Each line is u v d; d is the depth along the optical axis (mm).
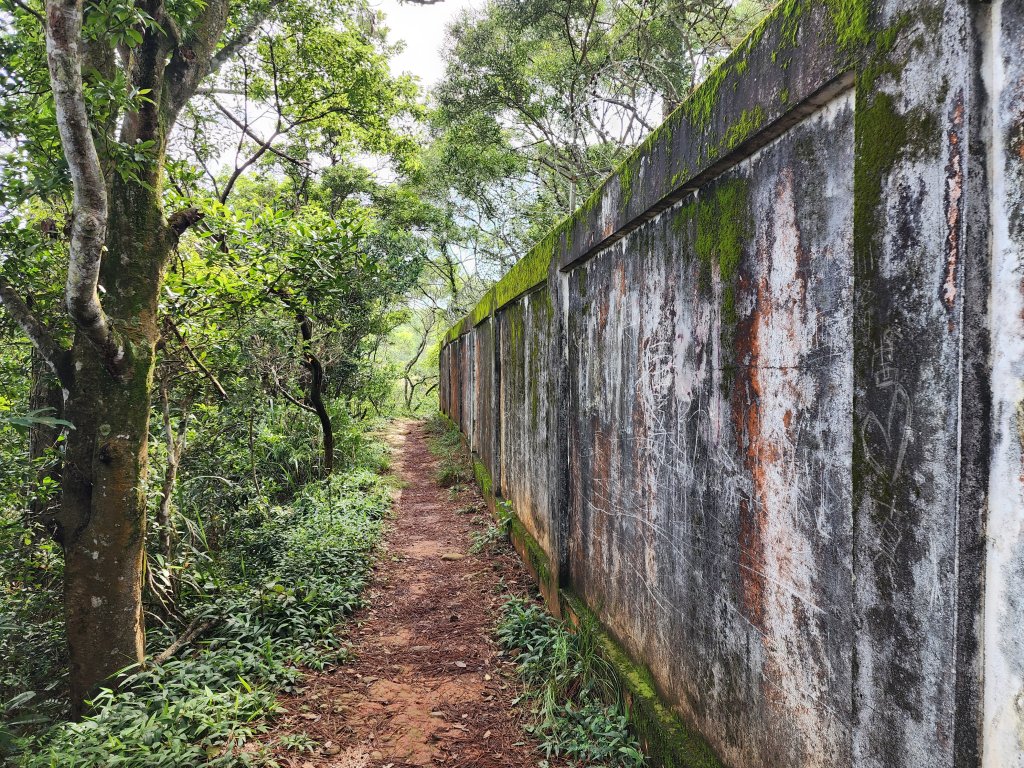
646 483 2562
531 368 4840
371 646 3801
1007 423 957
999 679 968
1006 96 957
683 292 2201
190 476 5219
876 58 1207
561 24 11000
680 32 7938
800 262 1536
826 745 1441
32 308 3271
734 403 1860
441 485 8586
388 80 9930
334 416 9336
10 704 2459
